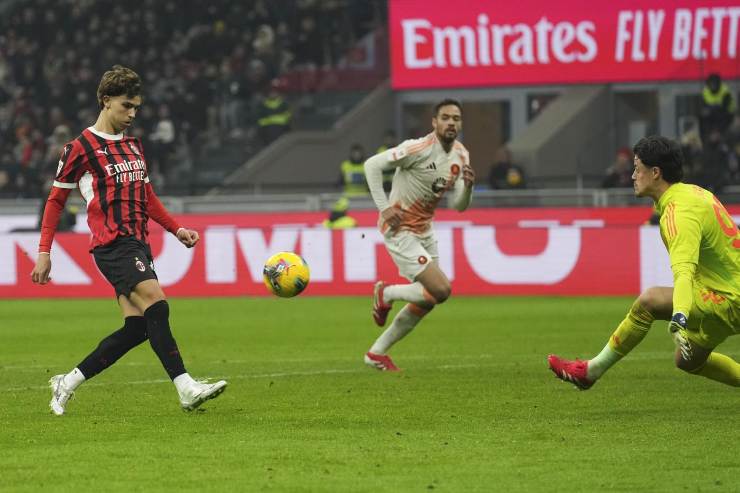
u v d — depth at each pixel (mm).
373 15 90688
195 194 80188
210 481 18391
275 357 36469
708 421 23469
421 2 83875
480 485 18016
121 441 21688
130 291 23938
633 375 30516
